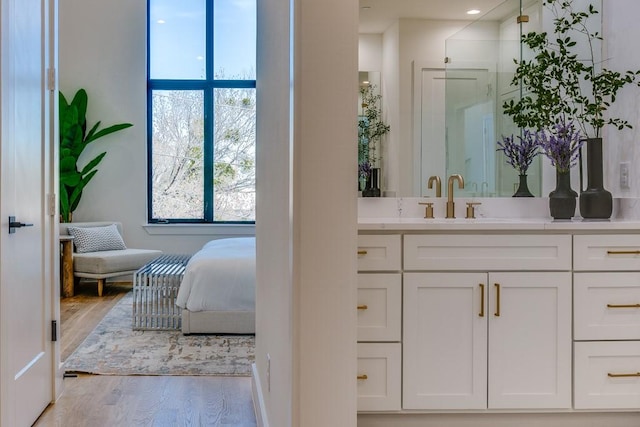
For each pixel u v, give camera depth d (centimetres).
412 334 229
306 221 142
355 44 142
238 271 416
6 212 226
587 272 234
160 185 676
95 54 652
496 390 231
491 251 231
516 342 232
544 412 235
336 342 144
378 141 312
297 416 144
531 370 232
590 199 280
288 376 153
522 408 232
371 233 228
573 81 309
